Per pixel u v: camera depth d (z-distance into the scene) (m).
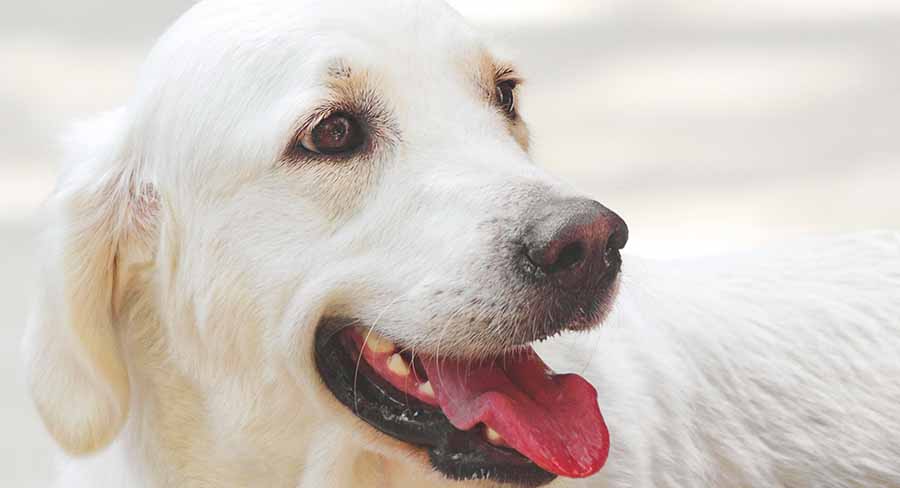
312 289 5.96
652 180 12.77
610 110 14.31
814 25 16.45
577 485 6.75
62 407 6.38
